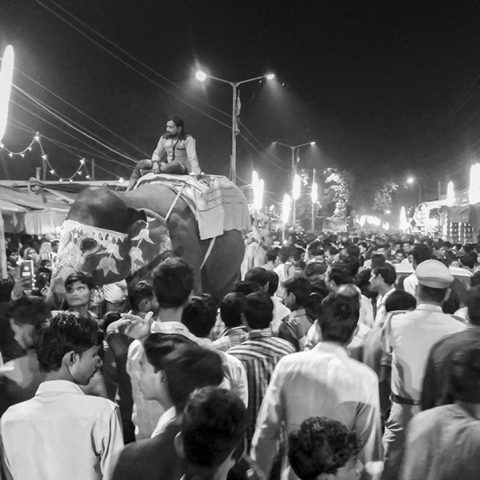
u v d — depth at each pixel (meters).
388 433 5.33
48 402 3.67
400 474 3.31
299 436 3.03
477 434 3.12
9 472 3.63
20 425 3.62
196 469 2.71
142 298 5.93
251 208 18.84
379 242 23.12
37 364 4.41
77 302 6.73
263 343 5.03
